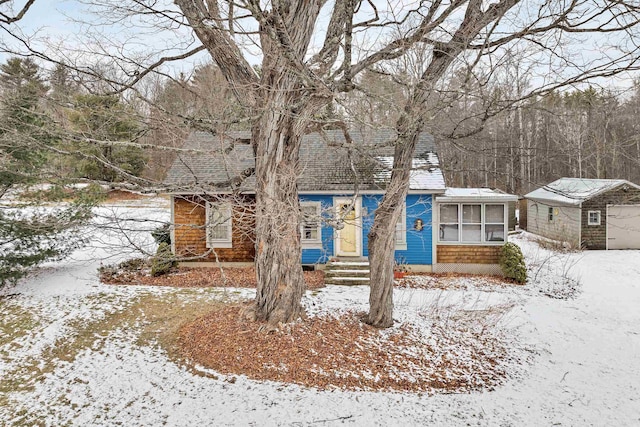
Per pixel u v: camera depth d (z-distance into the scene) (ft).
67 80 22.89
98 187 37.22
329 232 47.21
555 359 27.09
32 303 35.37
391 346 27.09
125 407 20.90
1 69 22.35
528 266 50.96
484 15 22.30
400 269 46.96
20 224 26.55
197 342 27.40
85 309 34.06
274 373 23.80
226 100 24.84
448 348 27.50
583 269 51.26
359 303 34.81
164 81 26.94
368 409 20.74
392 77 22.26
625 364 26.55
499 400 22.03
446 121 28.68
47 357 26.18
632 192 61.93
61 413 20.47
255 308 29.48
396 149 26.43
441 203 47.65
